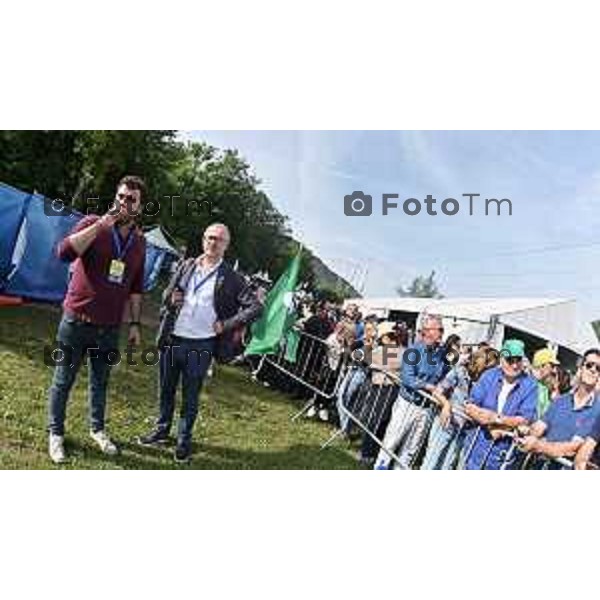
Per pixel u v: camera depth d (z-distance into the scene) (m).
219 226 4.38
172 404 4.61
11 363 5.39
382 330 5.48
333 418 5.86
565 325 5.51
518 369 4.30
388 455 4.85
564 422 4.25
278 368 6.42
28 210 7.57
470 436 4.48
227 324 4.36
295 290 6.15
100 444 4.34
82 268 4.04
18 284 7.52
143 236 4.20
